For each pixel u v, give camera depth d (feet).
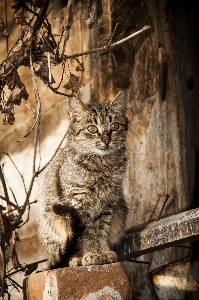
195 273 24.79
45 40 20.58
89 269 18.11
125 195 25.13
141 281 25.05
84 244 22.15
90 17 24.61
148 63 27.17
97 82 26.27
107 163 22.59
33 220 27.35
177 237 19.60
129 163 25.53
